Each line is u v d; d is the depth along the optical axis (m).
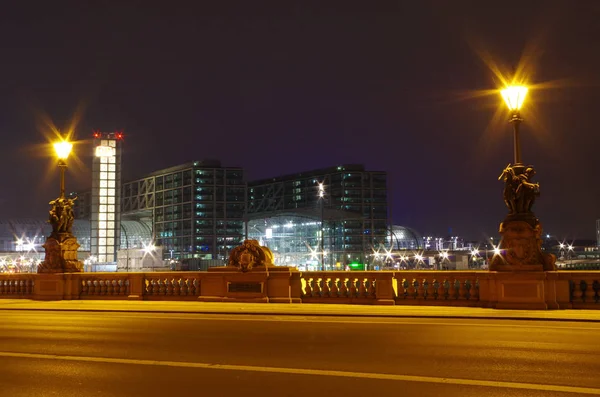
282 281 24.56
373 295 23.36
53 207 30.00
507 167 21.38
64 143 30.23
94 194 143.62
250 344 14.08
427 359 11.97
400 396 9.09
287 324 17.98
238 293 25.09
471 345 13.55
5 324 18.72
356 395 9.19
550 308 20.11
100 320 19.75
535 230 20.53
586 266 139.38
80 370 11.27
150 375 10.77
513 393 9.23
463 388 9.55
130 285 27.59
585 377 10.30
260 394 9.31
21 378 10.63
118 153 146.75
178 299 26.47
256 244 25.44
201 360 12.14
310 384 9.93
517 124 21.44
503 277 20.66
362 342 14.18
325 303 23.92
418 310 20.72
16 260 163.12
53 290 28.66
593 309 19.97
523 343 13.76
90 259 141.88
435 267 192.00
